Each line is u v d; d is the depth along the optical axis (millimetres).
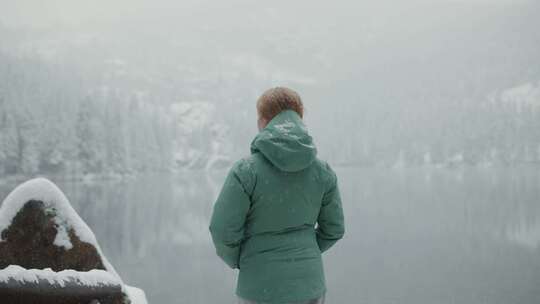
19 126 59000
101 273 1949
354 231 20969
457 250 16188
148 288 11633
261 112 2098
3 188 42031
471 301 10250
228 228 1883
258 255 1931
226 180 1944
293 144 1904
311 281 1930
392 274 12914
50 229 1979
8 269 1848
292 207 1941
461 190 44750
